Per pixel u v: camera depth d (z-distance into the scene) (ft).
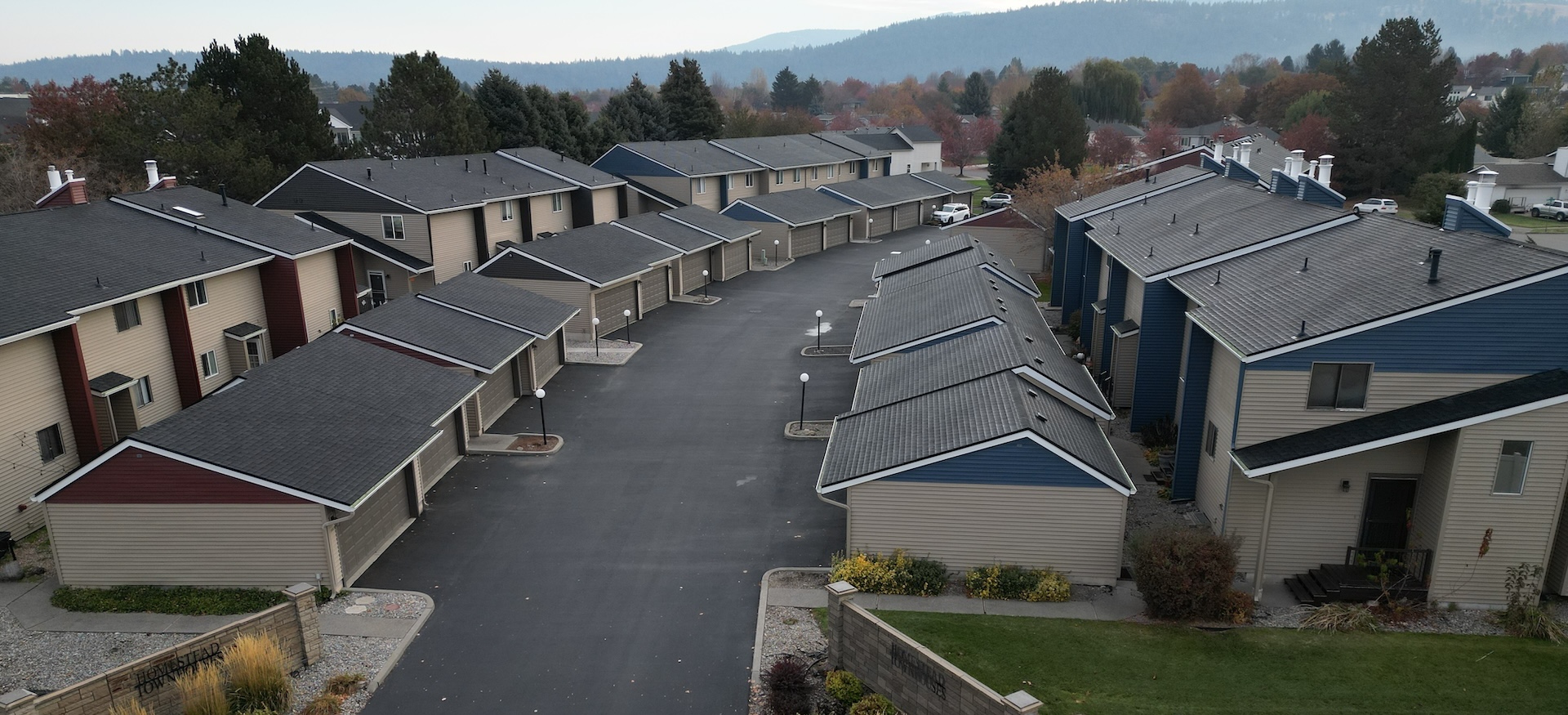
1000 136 282.97
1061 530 66.33
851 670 55.36
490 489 85.30
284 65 191.83
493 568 70.69
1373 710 52.54
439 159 178.40
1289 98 454.81
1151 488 83.87
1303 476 66.03
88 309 82.89
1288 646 59.26
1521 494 60.75
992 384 76.28
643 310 154.81
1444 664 57.11
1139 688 54.44
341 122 422.41
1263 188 113.29
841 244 233.76
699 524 78.33
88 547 65.26
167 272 96.22
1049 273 191.93
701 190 231.09
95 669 56.90
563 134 263.08
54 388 81.00
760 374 121.90
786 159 265.54
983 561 67.62
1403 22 245.45
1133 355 103.60
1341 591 64.03
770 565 71.20
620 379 119.34
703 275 179.83
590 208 202.28
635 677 56.80
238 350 108.47
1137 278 103.40
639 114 314.14
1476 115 431.43
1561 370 61.46
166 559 65.51
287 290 114.83
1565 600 64.18
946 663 47.93
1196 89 516.32
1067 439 67.31
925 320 101.40
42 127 184.14
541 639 61.00
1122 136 382.42
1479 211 73.20
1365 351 63.87
